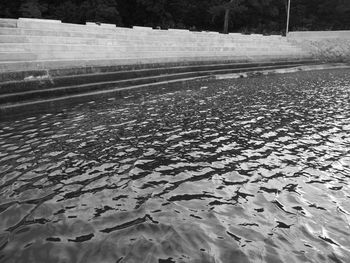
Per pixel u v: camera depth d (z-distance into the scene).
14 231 5.23
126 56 19.17
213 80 21.22
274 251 4.96
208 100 15.03
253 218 5.81
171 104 13.95
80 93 14.13
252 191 6.77
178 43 24.30
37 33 16.06
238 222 5.67
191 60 22.78
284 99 15.77
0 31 14.68
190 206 6.11
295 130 10.91
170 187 6.81
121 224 5.49
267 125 11.41
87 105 13.15
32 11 28.44
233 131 10.63
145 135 9.88
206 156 8.52
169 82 18.47
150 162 8.00
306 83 20.92
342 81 21.91
